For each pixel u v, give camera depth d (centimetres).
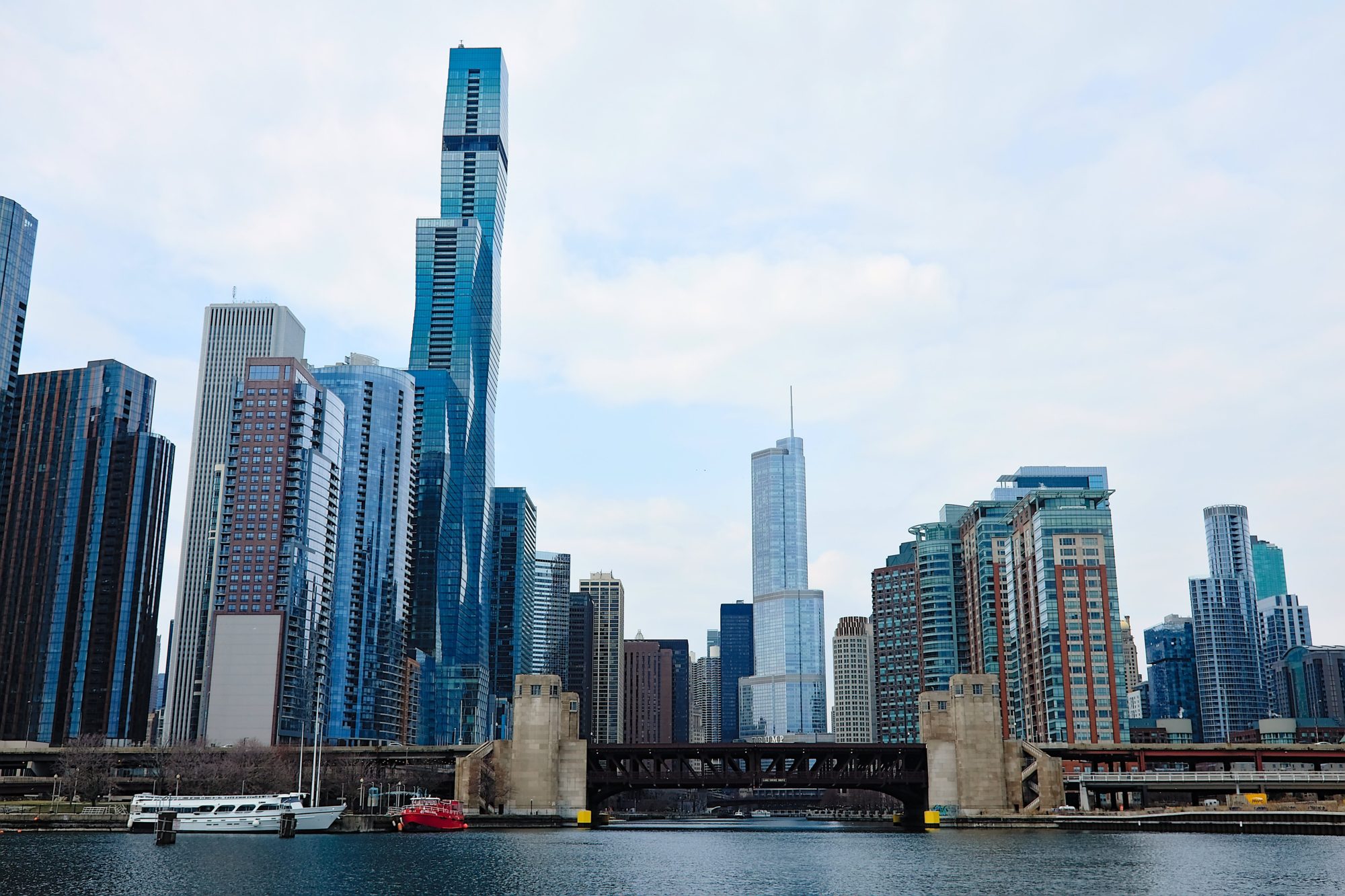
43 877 12569
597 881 13288
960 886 12481
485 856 16275
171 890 11631
